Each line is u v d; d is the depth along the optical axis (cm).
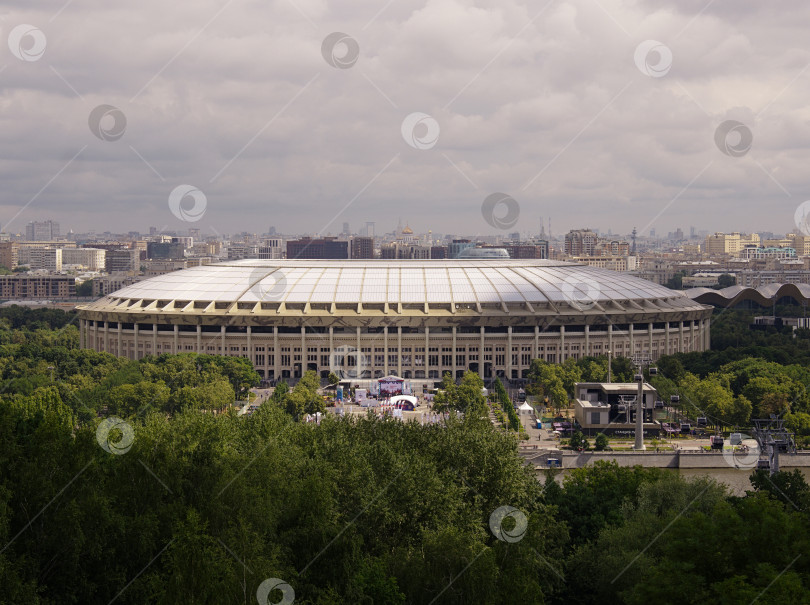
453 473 17188
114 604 13312
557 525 16475
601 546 15538
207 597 12331
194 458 15575
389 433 18725
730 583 12619
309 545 14062
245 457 15988
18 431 17375
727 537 13800
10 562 12306
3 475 14000
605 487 18712
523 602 13000
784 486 19062
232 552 13012
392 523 15300
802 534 13888
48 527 13188
